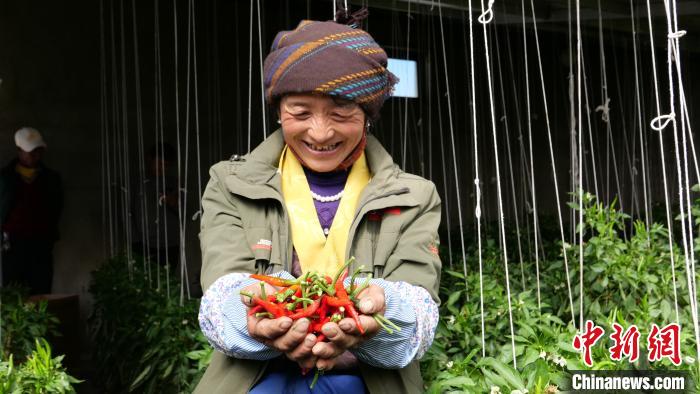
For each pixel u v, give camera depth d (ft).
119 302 13.93
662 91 30.73
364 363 4.52
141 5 22.24
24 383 6.28
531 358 6.43
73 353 16.38
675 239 16.20
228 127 23.86
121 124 21.97
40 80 20.61
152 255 19.35
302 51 4.50
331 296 3.93
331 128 4.59
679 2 17.49
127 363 12.27
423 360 6.95
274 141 4.94
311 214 4.82
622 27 19.97
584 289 9.33
